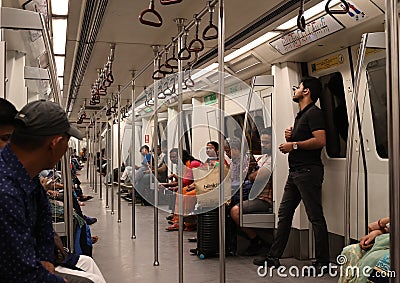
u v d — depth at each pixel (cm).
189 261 524
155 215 511
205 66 561
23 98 382
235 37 461
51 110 183
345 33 393
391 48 160
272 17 402
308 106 468
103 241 641
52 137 182
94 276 283
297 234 498
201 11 359
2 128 232
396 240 159
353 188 418
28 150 180
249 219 462
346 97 451
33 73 384
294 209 473
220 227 322
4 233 166
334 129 475
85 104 1209
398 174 159
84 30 475
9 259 168
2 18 296
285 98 498
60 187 358
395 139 159
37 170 184
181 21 418
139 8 385
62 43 566
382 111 386
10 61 374
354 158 423
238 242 495
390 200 161
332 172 473
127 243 626
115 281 453
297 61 500
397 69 159
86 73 710
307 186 456
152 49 540
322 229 450
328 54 469
